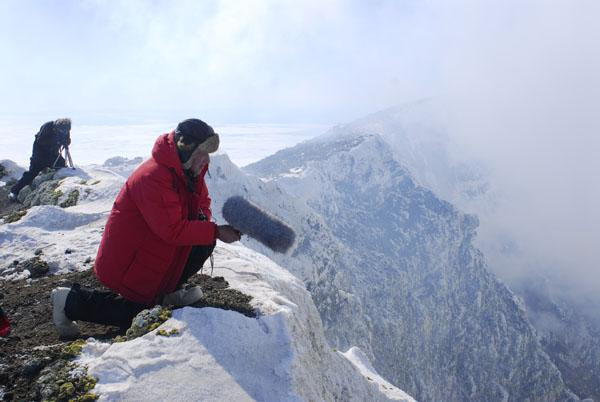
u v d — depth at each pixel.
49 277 7.17
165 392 3.75
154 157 4.40
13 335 5.27
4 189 16.55
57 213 9.45
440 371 102.25
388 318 95.75
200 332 4.33
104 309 4.92
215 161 63.84
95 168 14.41
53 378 4.07
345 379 7.23
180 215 4.39
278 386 4.02
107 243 4.73
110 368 4.04
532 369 113.94
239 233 4.48
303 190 114.88
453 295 116.31
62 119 15.20
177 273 4.80
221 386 3.86
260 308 5.03
